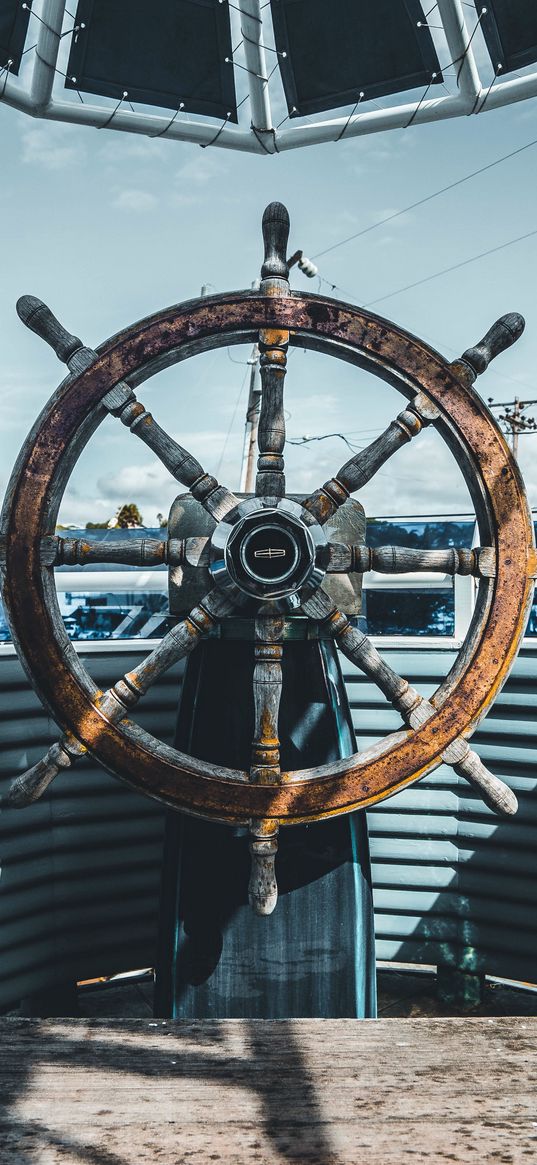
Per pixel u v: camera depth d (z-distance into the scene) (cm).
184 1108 107
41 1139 101
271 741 201
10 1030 129
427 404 206
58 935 311
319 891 233
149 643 325
